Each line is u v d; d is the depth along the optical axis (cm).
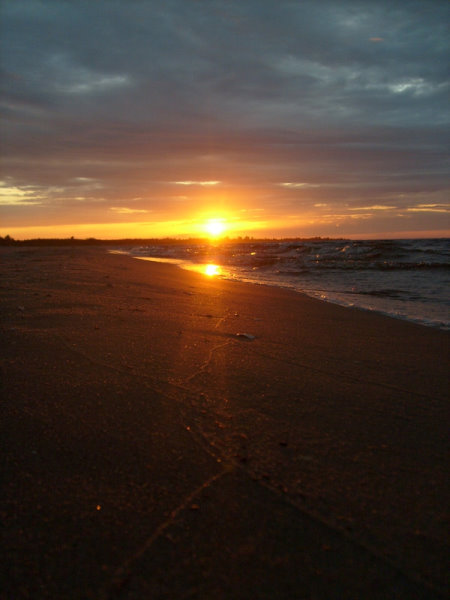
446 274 1127
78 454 180
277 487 162
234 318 492
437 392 264
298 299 700
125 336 374
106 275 913
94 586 117
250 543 133
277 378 284
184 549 130
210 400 242
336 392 262
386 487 165
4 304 491
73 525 139
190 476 167
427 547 134
